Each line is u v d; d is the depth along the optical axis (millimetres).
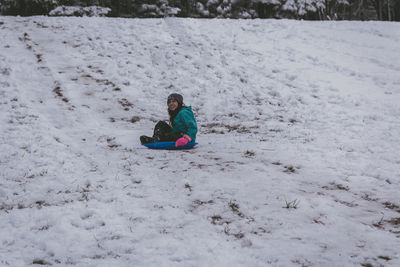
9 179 5164
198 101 10727
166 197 4531
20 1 22469
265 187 4781
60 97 9656
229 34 15945
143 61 13055
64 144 6754
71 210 4148
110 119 8883
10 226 3801
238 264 3086
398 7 33656
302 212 4094
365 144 6922
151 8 27266
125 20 17031
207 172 5363
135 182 5082
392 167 5719
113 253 3297
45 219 3945
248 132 8156
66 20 16547
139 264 3098
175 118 6824
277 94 11055
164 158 6137
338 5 34906
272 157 6125
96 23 16328
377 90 11594
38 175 5297
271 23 18125
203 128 8727
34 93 9625
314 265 3066
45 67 11523
